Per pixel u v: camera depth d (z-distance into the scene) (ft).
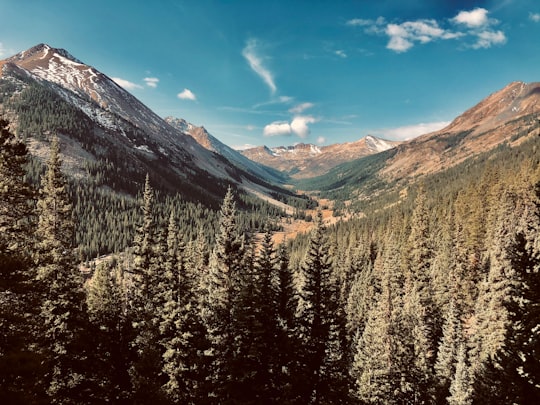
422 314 164.04
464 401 105.29
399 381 124.06
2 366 40.04
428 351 157.58
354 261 295.07
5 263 46.24
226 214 99.35
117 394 66.39
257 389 76.18
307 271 91.30
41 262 65.10
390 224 390.21
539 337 50.80
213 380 79.56
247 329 77.97
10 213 56.80
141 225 110.22
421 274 191.31
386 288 156.46
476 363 118.42
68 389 65.16
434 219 312.50
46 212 79.20
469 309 178.81
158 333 78.07
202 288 117.29
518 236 57.26
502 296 133.39
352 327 200.75
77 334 68.18
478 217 226.58
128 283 110.32
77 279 78.13
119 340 70.33
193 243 188.85
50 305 69.46
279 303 84.84
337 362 88.53
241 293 81.30
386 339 131.23
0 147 53.93
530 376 50.78
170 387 71.51
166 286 87.45
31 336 54.29
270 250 85.61
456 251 204.33
